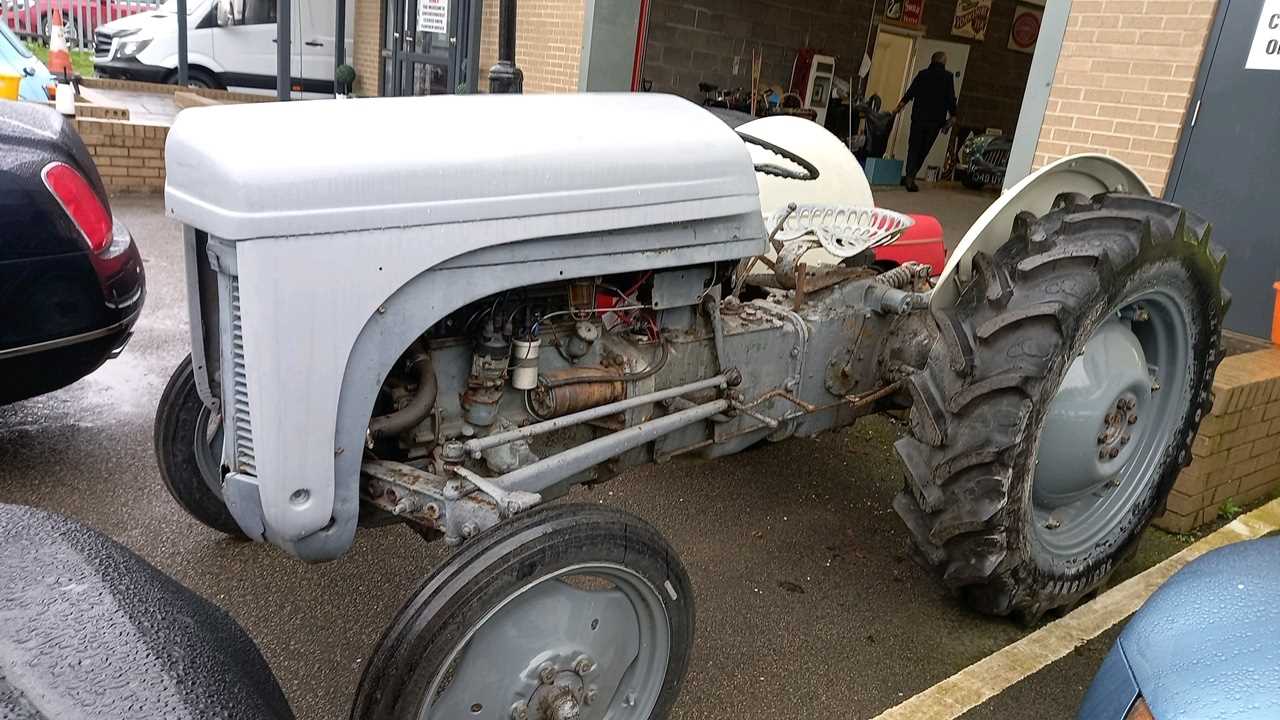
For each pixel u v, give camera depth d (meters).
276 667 2.58
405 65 12.19
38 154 3.10
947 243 8.48
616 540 2.00
